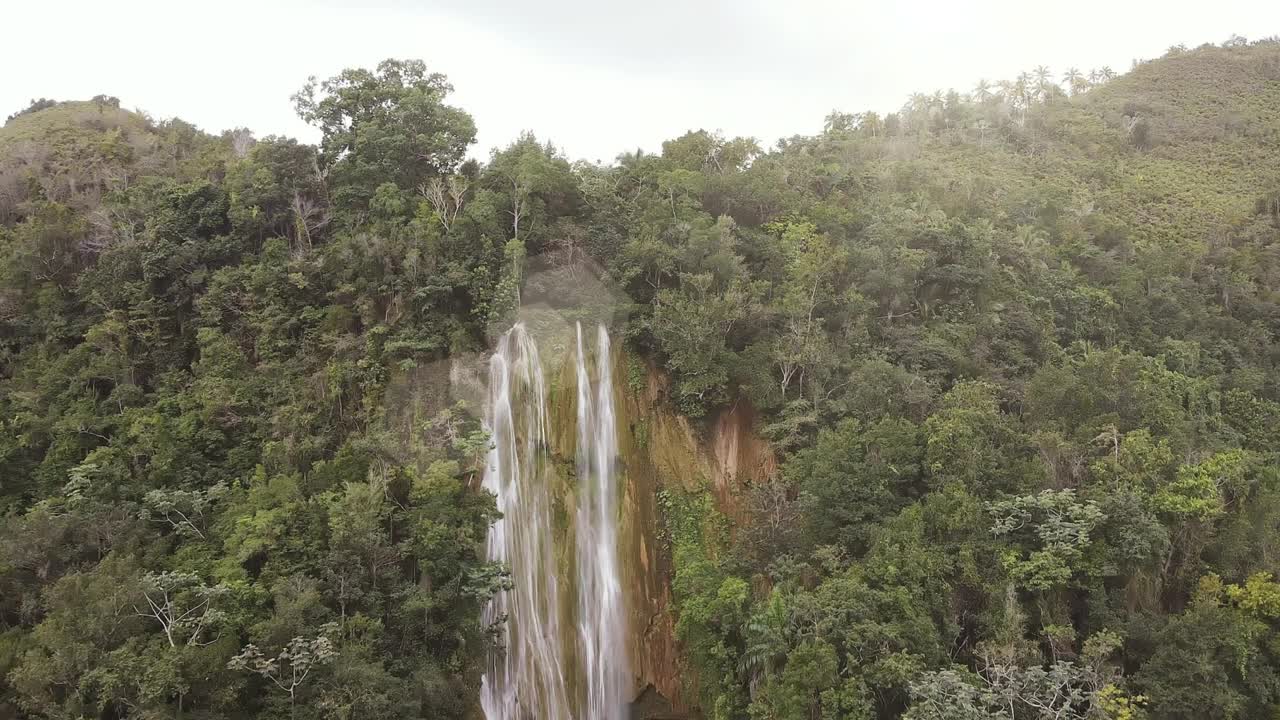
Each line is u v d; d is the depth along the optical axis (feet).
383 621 91.81
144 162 169.58
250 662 82.48
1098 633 95.50
